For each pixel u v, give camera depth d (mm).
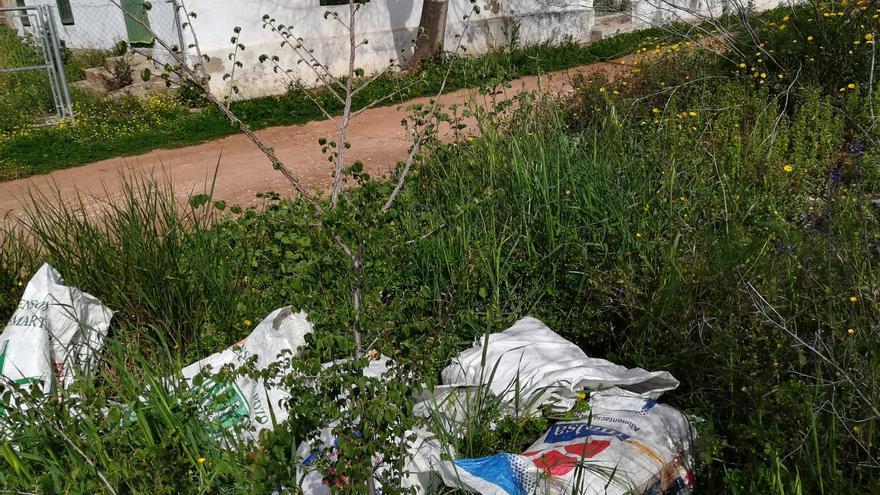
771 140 5430
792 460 2682
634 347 3607
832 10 6871
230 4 11461
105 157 9164
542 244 4566
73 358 3564
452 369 3471
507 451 3029
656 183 5031
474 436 3041
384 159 8344
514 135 5809
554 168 5004
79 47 15398
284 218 4281
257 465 2318
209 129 10266
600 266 4160
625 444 2762
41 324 3488
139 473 2607
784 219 4602
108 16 14227
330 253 2656
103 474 2695
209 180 8000
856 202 4223
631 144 5648
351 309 2688
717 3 11078
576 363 3232
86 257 4242
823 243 3580
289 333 3346
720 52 7418
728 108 5887
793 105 6363
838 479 2506
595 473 2604
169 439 2807
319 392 2488
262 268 4504
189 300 4160
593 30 15820
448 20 13883
